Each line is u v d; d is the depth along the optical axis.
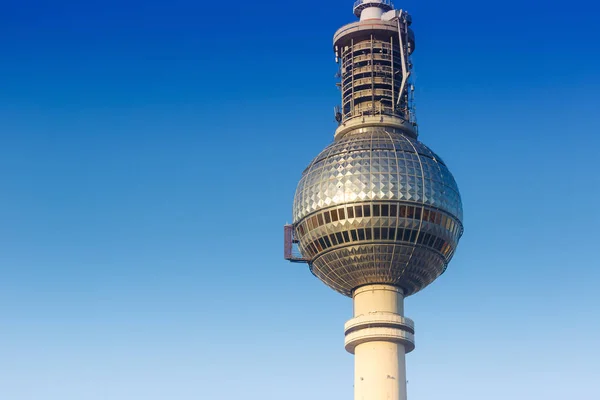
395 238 170.50
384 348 169.12
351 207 171.00
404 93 191.38
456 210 176.88
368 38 194.50
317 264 178.75
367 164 173.75
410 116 189.75
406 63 191.12
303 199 177.88
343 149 178.50
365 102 189.38
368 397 166.25
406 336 170.12
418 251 172.00
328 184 174.12
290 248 183.12
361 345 171.12
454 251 180.25
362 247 171.25
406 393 168.25
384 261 172.00
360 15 199.38
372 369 167.88
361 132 184.62
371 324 169.38
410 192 171.12
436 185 173.62
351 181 172.25
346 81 193.00
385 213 170.00
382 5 199.38
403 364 169.88
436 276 180.38
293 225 182.62
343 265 174.25
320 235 174.50
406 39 191.88
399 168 173.12
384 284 175.12
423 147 180.62
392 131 184.88
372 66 190.62
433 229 171.88
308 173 180.38
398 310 174.12
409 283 176.25
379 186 171.00
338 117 191.38
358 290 176.62
